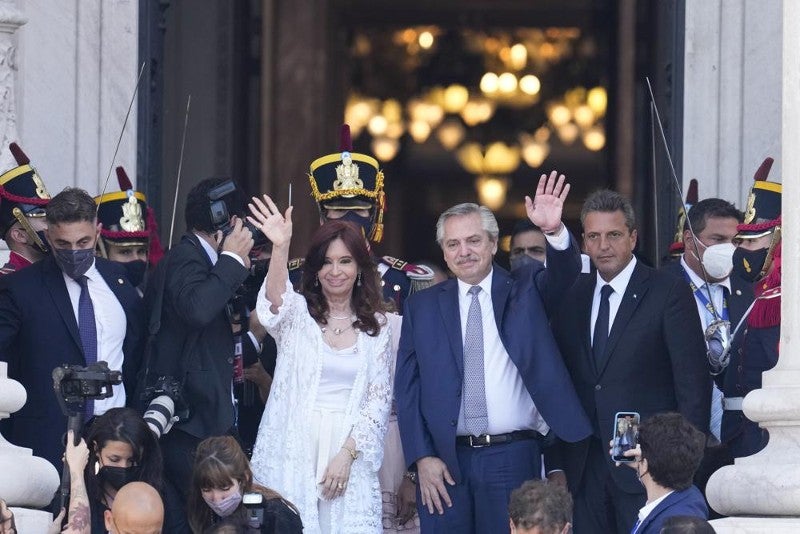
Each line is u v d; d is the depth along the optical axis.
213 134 55.25
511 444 33.84
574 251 34.06
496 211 80.12
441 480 33.66
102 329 33.88
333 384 33.84
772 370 31.70
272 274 33.81
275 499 30.66
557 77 77.12
